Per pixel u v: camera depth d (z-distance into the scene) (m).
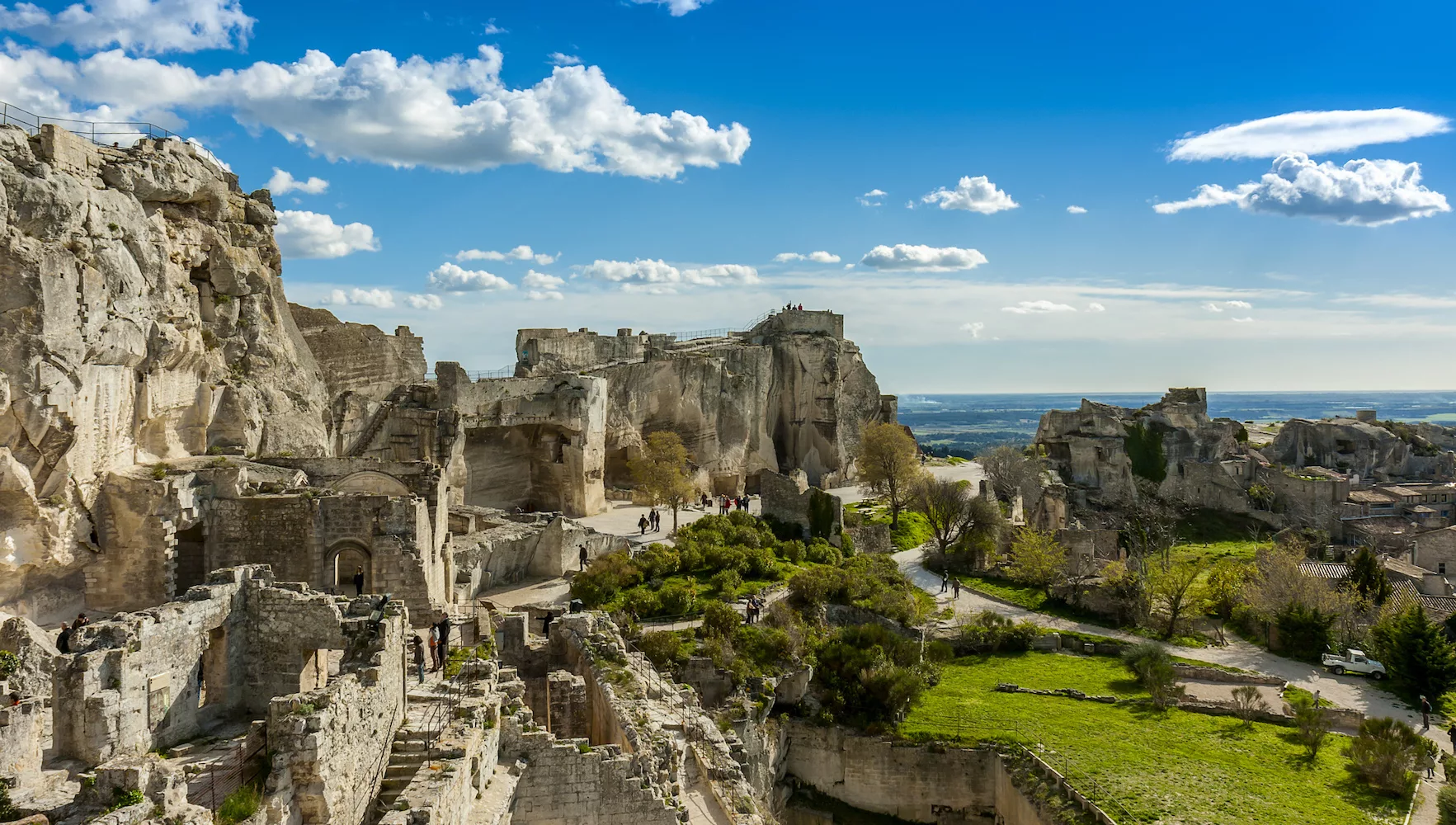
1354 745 56.81
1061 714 64.75
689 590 66.19
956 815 58.50
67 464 40.69
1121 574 87.00
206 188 55.16
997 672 72.94
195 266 54.53
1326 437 164.00
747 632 61.09
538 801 28.98
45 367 38.84
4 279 37.94
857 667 61.59
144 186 49.66
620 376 104.19
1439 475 160.25
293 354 61.75
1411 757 55.00
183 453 51.22
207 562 44.06
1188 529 133.25
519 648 43.53
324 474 51.44
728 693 55.72
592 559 72.44
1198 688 71.31
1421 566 109.56
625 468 107.00
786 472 132.75
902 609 74.12
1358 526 127.50
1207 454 151.12
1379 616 81.69
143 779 18.56
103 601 42.97
